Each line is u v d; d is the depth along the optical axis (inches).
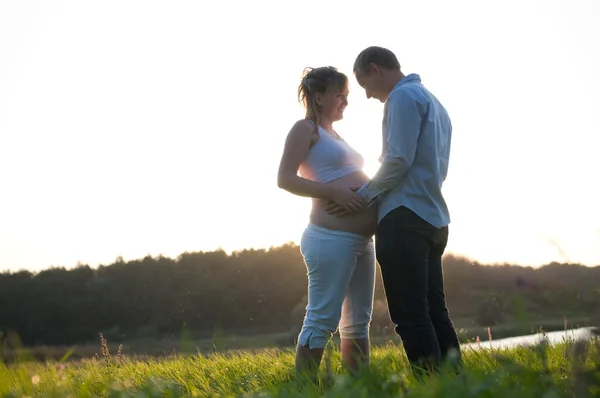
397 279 144.1
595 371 84.0
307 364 152.3
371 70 156.6
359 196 149.6
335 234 154.2
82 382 153.5
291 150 156.9
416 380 110.0
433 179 147.2
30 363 153.9
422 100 147.6
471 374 102.9
